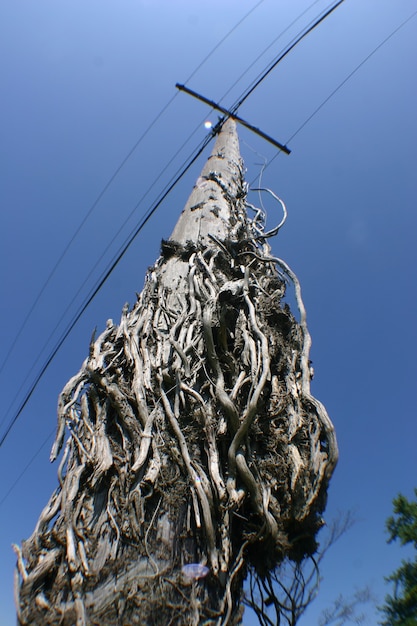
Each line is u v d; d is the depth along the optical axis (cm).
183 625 189
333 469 254
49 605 191
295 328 351
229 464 241
